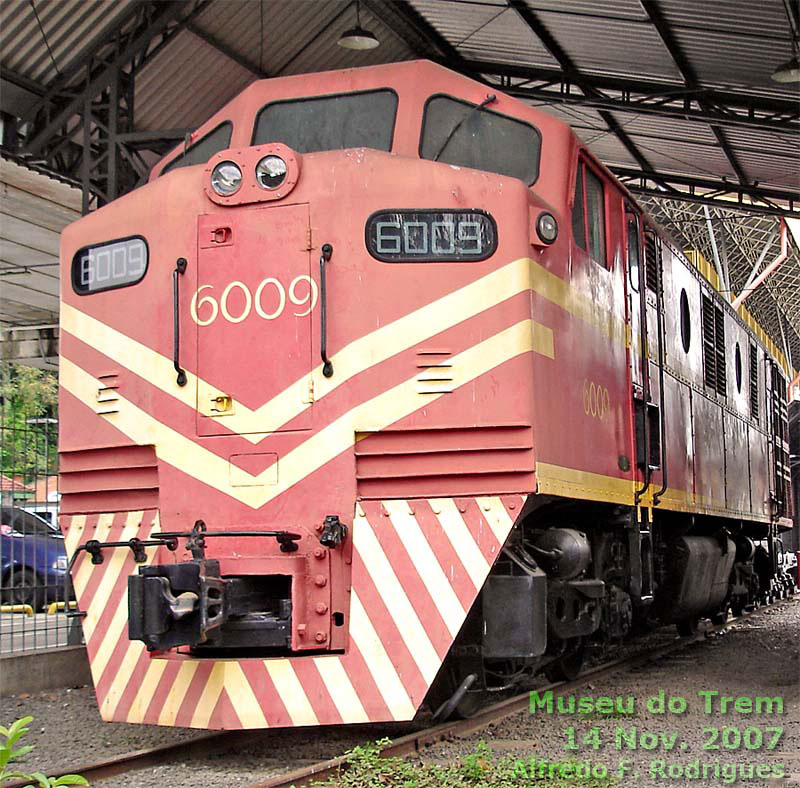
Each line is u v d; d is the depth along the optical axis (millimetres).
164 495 6699
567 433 6949
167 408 6742
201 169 6863
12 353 18781
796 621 15383
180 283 6785
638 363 8992
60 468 7195
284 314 6570
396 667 6141
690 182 18516
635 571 8562
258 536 6402
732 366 13805
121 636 6645
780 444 18078
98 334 7086
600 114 15562
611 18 11906
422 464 6375
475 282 6418
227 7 12094
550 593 7242
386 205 6523
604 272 8102
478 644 6738
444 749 6324
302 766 6055
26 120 11781
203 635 5832
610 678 9547
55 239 14250
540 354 6531
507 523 6215
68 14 10828
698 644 12555
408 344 6426
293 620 6227
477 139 7258
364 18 13633
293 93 7453
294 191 6633
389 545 6301
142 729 7320
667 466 9875
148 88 12703
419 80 7258
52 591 9695
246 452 6559
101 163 12047
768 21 11094
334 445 6426
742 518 13844
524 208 6465
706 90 13695
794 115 13648
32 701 8469
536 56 13969
